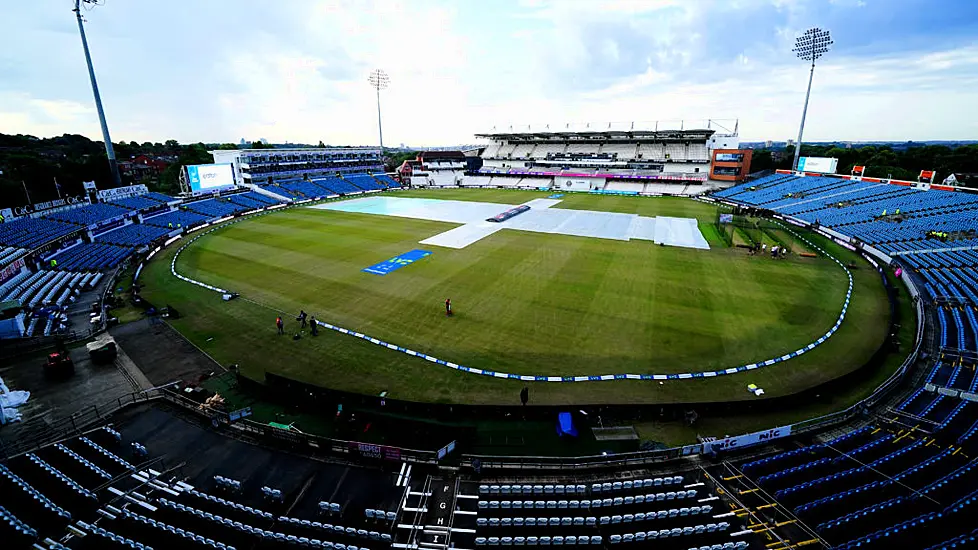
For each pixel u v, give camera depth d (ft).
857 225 152.97
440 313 87.30
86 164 273.95
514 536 39.73
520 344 74.49
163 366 68.95
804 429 51.57
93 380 65.16
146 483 45.62
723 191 258.37
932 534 36.78
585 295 96.68
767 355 70.33
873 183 199.11
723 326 80.69
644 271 113.91
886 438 48.83
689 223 180.34
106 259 129.70
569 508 42.11
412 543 39.04
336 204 241.35
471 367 67.56
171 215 187.32
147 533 39.27
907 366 63.98
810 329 79.30
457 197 270.87
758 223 157.38
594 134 338.75
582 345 73.97
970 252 114.11
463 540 39.32
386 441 52.03
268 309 90.74
